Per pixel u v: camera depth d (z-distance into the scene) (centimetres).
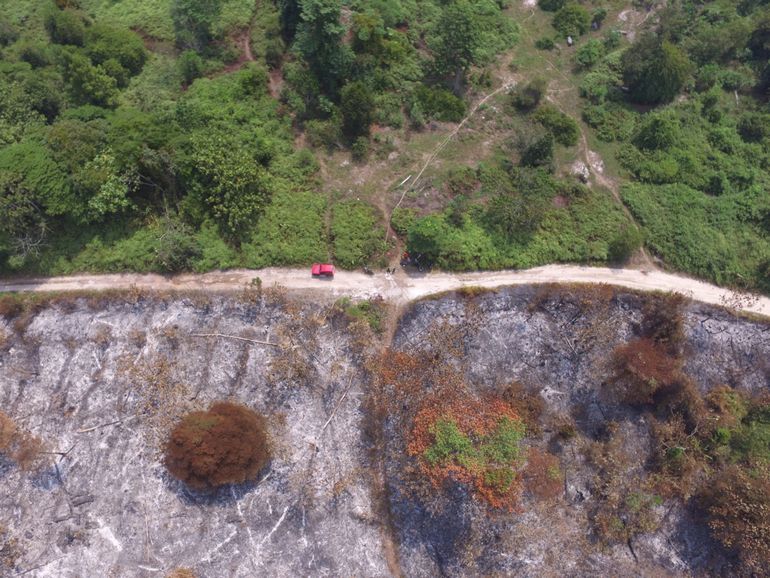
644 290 3834
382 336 3688
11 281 3769
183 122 4062
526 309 3762
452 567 3428
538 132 4369
